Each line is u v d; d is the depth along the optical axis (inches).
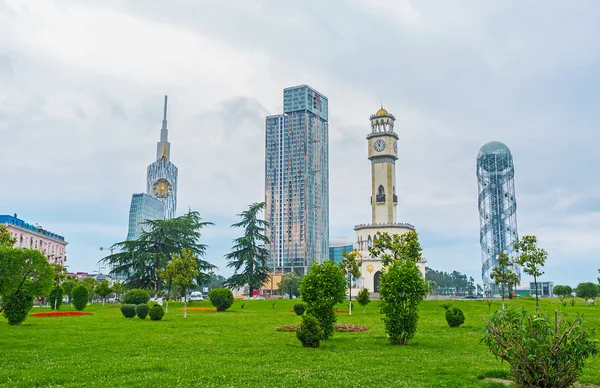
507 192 5388.8
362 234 5027.1
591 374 905.5
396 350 1187.9
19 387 773.3
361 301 2753.4
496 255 5310.0
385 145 5137.8
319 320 1370.6
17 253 1669.5
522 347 724.7
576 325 724.0
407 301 1330.0
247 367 936.9
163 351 1149.7
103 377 845.2
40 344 1245.7
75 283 4119.1
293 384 796.6
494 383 810.2
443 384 804.0
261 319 2172.7
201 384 792.9
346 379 832.9
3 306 1744.6
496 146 5487.2
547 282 7185.0
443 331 1669.5
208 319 2177.7
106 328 1704.0
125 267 3779.5
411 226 5014.8
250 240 4212.6
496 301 3563.0
